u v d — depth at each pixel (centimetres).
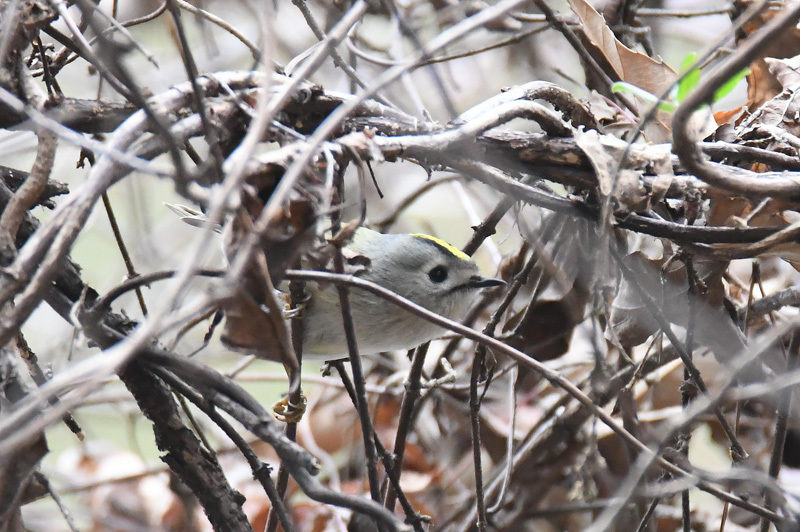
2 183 517
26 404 373
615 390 712
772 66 662
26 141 687
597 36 708
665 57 1058
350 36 795
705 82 444
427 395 805
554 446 793
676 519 800
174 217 1130
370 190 1066
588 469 732
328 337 712
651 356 709
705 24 1018
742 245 557
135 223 990
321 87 549
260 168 430
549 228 671
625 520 776
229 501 548
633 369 698
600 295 664
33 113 414
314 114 561
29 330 979
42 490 461
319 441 924
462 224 1115
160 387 530
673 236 562
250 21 1058
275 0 649
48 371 525
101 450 991
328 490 423
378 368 946
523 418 863
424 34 941
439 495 859
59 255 410
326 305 684
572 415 779
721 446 798
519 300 780
